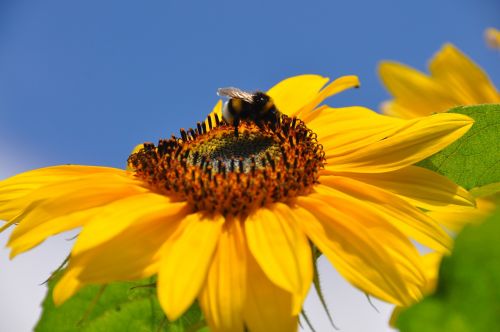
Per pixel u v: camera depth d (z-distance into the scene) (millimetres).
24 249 349
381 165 386
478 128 385
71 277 340
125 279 339
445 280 193
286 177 371
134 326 372
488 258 188
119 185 371
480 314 189
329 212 359
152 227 355
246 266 342
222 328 328
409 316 195
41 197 365
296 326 331
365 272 343
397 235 353
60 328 371
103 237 339
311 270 335
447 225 377
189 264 336
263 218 355
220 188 366
